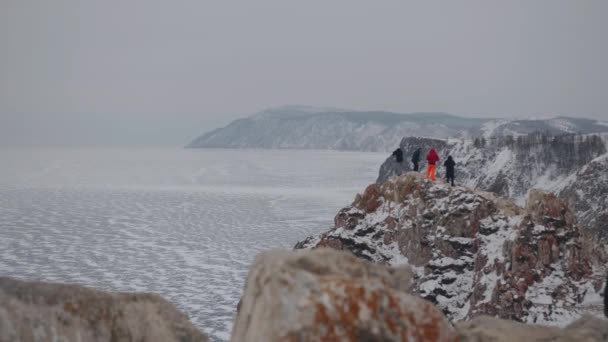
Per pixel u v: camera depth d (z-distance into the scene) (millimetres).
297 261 6574
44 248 117625
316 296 5781
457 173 186000
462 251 41438
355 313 5754
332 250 6938
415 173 48688
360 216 47625
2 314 6031
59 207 190750
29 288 6824
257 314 6031
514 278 34844
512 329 8266
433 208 44188
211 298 78188
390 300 5914
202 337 7992
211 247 119188
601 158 109188
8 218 164125
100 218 164500
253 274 6664
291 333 5586
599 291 33812
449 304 38656
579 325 8680
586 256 35938
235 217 163875
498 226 40719
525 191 160375
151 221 158375
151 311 7688
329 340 5594
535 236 35969
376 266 6906
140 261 104875
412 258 43781
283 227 143875
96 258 107438
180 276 92438
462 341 7984
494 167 174750
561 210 37062
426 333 5895
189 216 167625
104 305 7219
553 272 34938
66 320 6664
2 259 106188
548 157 167625
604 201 99500
